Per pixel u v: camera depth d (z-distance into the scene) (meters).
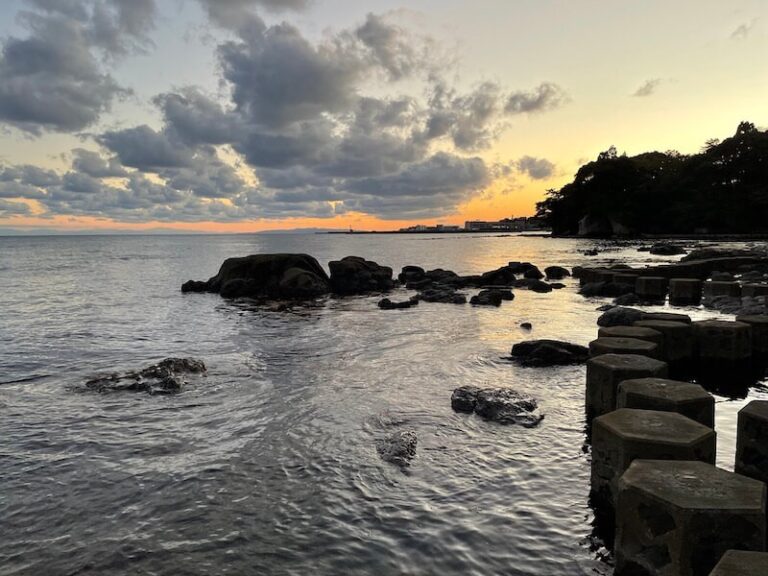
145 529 5.20
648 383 6.84
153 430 7.87
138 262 63.84
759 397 9.16
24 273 45.31
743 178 93.06
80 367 12.00
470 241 139.12
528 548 4.79
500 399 8.43
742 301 18.44
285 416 8.38
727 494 3.95
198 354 13.30
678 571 3.82
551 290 27.69
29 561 4.71
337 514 5.41
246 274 29.11
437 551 4.75
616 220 108.31
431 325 17.17
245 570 4.52
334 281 29.47
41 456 6.98
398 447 6.86
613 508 5.31
